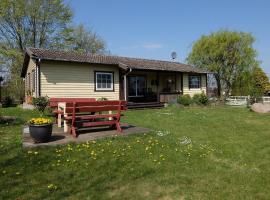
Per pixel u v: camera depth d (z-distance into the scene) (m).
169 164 5.28
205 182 4.45
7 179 4.35
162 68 19.56
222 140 7.60
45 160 5.18
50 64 15.28
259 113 14.81
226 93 28.39
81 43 39.72
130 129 8.27
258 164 5.47
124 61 18.92
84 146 6.09
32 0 29.56
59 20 31.52
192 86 22.75
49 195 3.88
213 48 27.73
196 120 11.56
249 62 27.33
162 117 12.51
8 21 28.86
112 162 5.20
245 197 3.93
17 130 8.20
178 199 3.89
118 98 18.03
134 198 3.88
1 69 27.47
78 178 4.46
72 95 16.05
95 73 16.97
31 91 17.66
